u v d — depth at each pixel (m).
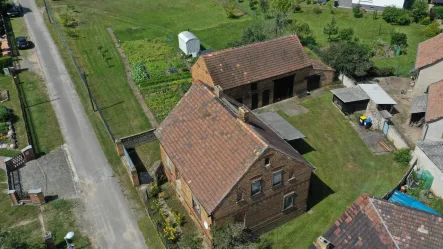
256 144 30.73
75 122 49.34
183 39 64.00
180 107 37.56
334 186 40.56
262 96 52.62
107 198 38.59
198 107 36.31
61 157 43.72
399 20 76.56
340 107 51.78
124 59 64.50
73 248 33.50
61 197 38.66
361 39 71.75
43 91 55.47
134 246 34.00
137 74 59.25
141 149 45.22
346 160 44.00
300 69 53.22
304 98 54.97
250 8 85.00
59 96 54.50
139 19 79.75
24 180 40.62
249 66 50.66
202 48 69.12
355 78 59.00
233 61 50.25
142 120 50.19
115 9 83.88
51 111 51.38
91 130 47.97
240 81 49.72
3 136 46.25
